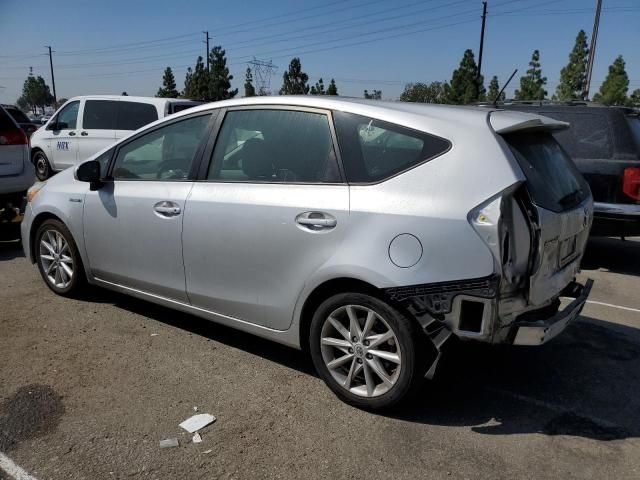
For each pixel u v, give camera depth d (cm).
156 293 420
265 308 353
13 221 686
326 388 352
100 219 442
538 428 316
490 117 312
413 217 293
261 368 377
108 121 1178
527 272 293
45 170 1296
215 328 443
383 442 297
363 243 304
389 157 313
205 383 354
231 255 361
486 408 336
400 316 300
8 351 390
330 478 267
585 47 4747
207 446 289
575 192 357
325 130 338
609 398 354
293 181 341
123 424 306
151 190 407
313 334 336
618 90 5084
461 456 287
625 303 554
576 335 459
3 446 283
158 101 1134
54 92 7144
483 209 281
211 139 385
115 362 379
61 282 497
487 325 282
